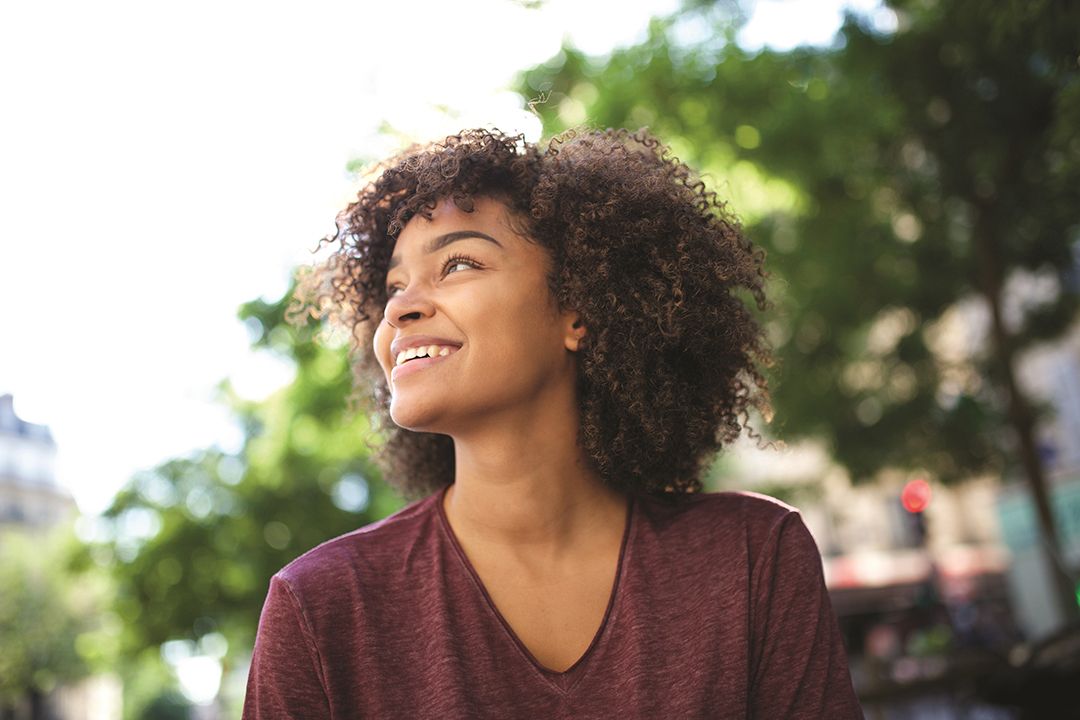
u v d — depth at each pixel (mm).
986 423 10570
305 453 14547
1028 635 9750
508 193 1616
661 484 1755
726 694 1432
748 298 3504
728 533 1561
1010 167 8273
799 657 1526
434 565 1503
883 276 10297
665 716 1407
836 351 10508
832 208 9523
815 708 1511
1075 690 4391
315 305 2102
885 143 8945
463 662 1421
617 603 1487
